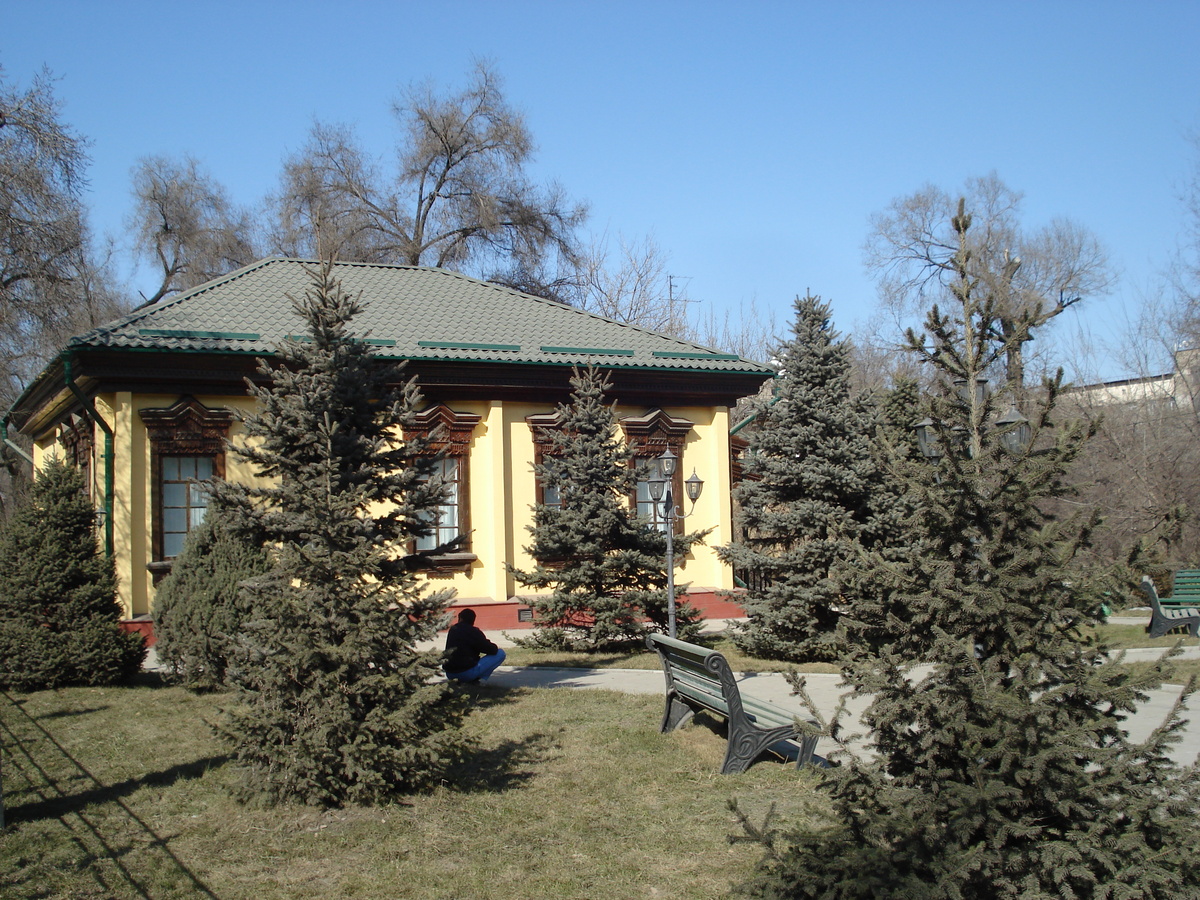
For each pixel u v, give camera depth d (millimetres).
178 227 37969
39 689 11805
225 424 16359
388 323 18359
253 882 5531
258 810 6672
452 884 5484
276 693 6797
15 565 12078
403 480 8352
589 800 6961
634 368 18406
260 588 6941
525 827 6406
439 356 17234
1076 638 4562
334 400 7918
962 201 5152
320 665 6844
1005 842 4207
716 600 19141
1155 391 26031
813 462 13766
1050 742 4137
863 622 4863
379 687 6820
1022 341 4902
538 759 8078
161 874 5652
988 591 4375
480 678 11828
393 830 6328
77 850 6047
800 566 13648
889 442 5082
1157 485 22969
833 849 4387
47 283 24453
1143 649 13180
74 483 12742
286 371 8055
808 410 14008
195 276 37812
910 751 4484
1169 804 4133
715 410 19672
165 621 11586
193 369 16094
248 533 8117
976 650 4559
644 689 11578
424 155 36438
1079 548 4582
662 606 14938
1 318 24094
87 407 15922
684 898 5242
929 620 4602
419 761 6953
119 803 7031
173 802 7016
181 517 16312
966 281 5051
